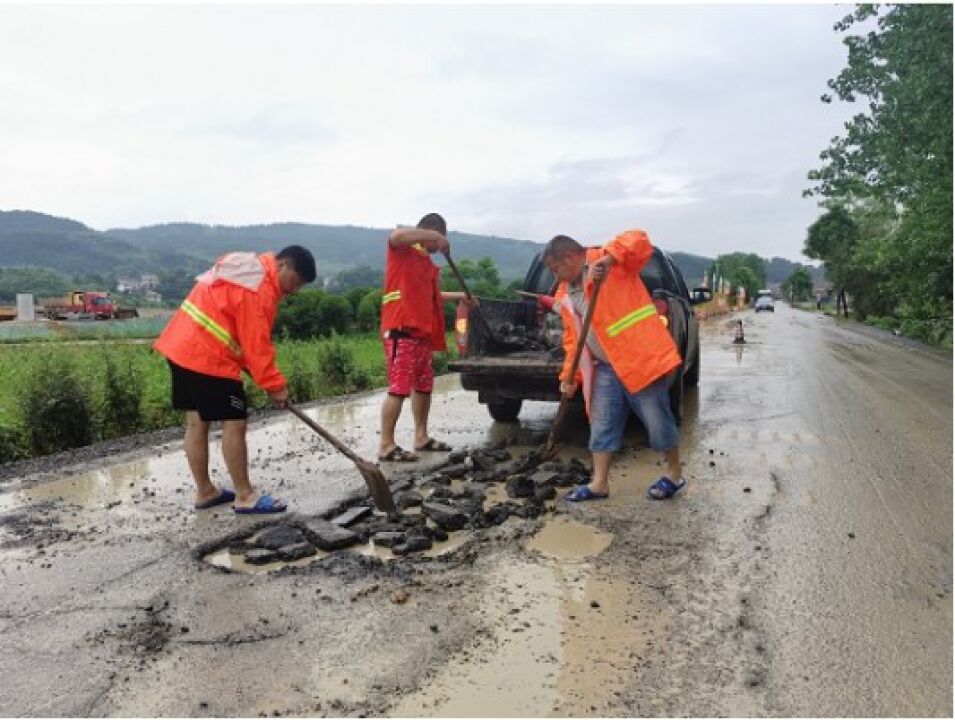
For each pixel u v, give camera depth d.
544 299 7.94
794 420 7.92
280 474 5.82
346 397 10.38
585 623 3.24
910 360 14.74
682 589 3.58
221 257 4.85
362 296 26.75
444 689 2.74
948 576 3.73
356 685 2.78
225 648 3.07
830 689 2.73
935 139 15.64
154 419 8.19
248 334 4.64
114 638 3.17
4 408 7.39
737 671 2.85
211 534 4.44
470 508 4.75
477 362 6.77
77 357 8.67
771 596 3.50
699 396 9.69
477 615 3.33
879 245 19.91
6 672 2.91
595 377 5.04
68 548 4.25
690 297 9.10
